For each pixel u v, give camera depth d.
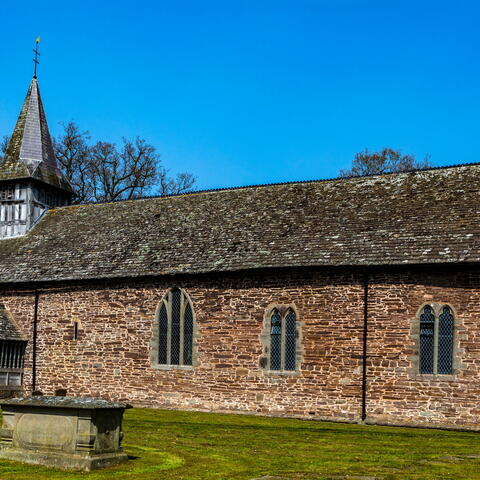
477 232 24.16
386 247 25.03
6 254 34.75
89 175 57.09
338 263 25.09
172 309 28.48
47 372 30.83
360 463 16.14
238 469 15.18
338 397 24.78
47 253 33.44
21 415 15.59
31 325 31.47
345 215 28.00
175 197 34.81
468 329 23.17
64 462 14.77
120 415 15.84
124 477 14.00
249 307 26.84
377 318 24.50
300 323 25.78
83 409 14.92
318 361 25.30
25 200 36.91
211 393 27.14
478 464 16.22
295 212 29.50
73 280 30.47
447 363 23.42
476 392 22.83
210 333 27.47
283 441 19.66
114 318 29.61
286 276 26.28
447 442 19.95
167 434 20.62
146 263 29.53
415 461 16.52
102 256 31.33
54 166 39.25
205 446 18.45
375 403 24.17
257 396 26.23
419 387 23.62
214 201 33.00
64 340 30.64
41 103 39.72
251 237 28.62
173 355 28.23
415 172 29.58
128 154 57.78
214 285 27.64
